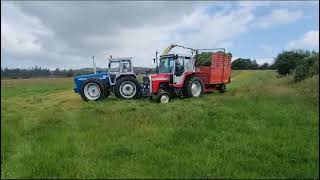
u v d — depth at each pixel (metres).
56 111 13.72
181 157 7.35
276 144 8.46
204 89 19.23
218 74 19.92
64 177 6.37
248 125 10.33
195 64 19.02
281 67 31.75
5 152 7.90
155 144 8.29
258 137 8.95
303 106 12.88
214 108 13.27
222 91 20.53
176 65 17.62
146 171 6.61
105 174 6.44
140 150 7.79
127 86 18.02
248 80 28.97
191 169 6.66
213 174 6.47
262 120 11.09
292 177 6.61
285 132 9.55
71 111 13.60
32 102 17.92
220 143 8.46
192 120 10.74
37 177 6.44
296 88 16.05
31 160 7.23
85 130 9.66
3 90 26.22
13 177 6.50
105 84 18.20
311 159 7.48
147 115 11.72
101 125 10.16
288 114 11.74
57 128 9.80
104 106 15.00
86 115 11.94
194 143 8.48
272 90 14.94
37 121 11.04
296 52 31.45
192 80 17.89
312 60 22.88
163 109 13.44
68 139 8.62
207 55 19.48
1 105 15.92
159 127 9.83
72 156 7.48
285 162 7.34
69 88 30.45
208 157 7.27
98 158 7.34
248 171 6.79
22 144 8.34
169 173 6.52
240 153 7.72
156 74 17.47
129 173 6.51
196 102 15.74
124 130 9.51
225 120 11.00
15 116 12.12
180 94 17.94
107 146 8.09
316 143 8.49
